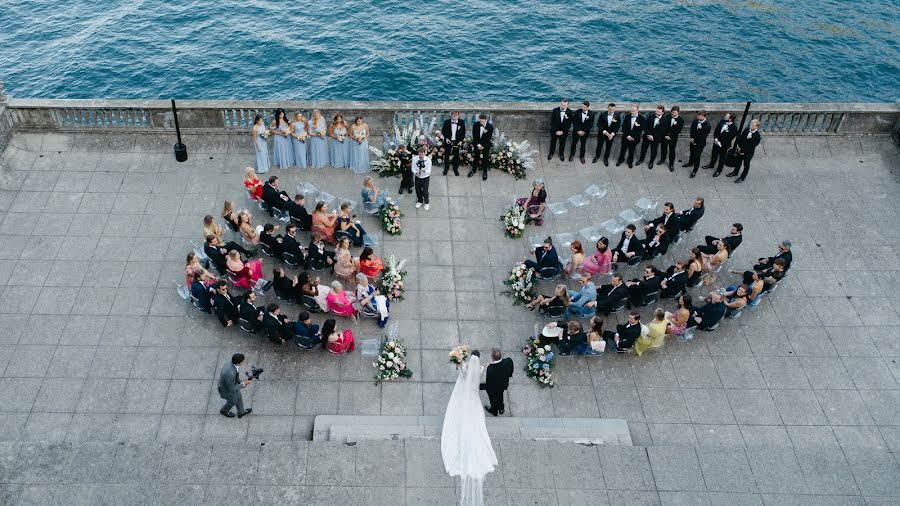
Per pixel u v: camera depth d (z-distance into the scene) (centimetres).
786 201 2048
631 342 1585
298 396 1521
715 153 2078
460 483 1329
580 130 2048
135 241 1817
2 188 1922
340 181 2022
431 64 3219
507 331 1672
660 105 2017
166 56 3181
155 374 1543
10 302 1658
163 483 1310
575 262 1714
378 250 1836
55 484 1300
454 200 1991
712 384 1593
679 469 1381
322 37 3356
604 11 3716
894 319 1747
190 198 1942
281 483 1320
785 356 1656
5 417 1452
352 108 2069
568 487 1338
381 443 1385
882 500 1370
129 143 2072
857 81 3294
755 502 1344
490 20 3569
